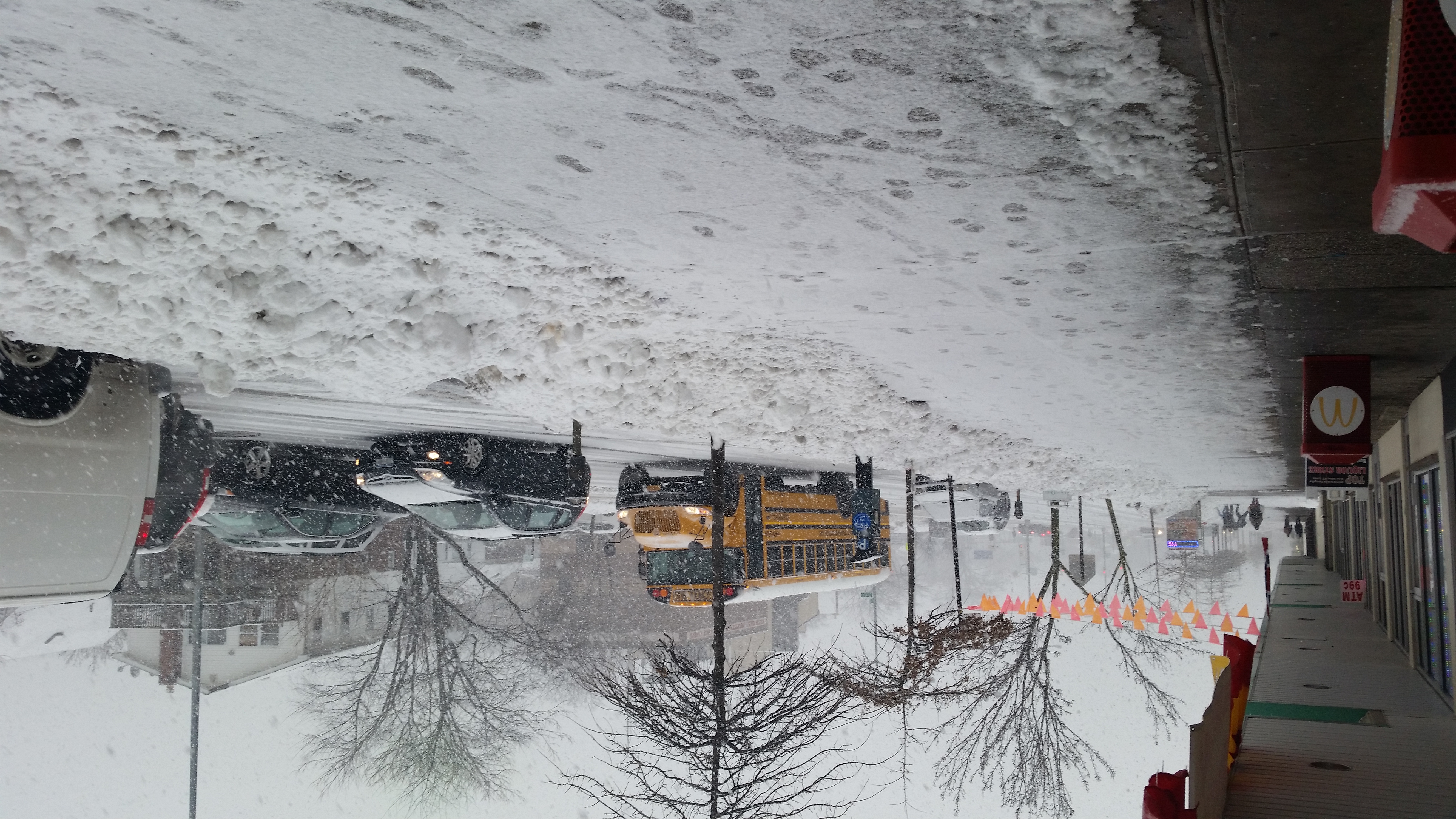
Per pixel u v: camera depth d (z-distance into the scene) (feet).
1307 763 22.54
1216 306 22.27
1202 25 10.81
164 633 108.27
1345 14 10.39
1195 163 14.55
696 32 11.18
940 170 15.14
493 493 46.42
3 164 14.08
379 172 15.03
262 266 18.06
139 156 14.12
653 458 59.47
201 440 29.07
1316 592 72.64
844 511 71.46
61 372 22.63
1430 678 33.27
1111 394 33.40
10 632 109.50
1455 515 28.17
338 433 44.14
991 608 95.76
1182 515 180.45
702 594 57.98
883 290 21.67
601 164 14.89
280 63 11.70
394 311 20.67
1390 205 7.66
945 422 39.86
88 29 10.80
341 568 107.96
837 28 11.08
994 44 11.45
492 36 11.14
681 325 24.43
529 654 101.35
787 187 15.83
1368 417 26.53
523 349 24.13
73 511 22.74
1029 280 20.72
